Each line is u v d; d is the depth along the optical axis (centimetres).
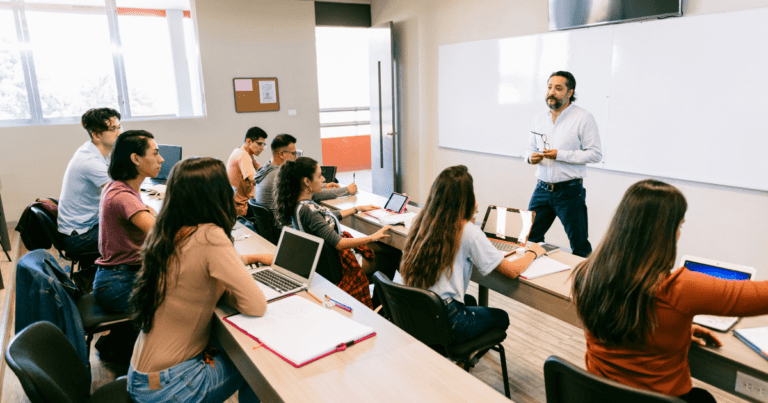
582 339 284
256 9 617
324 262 254
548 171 344
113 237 209
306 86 666
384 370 125
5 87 529
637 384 125
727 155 322
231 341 146
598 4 382
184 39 627
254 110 638
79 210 277
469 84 534
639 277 116
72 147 553
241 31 613
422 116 621
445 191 188
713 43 319
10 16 520
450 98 567
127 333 272
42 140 538
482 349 203
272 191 332
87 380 157
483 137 526
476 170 547
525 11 455
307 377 122
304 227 254
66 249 281
